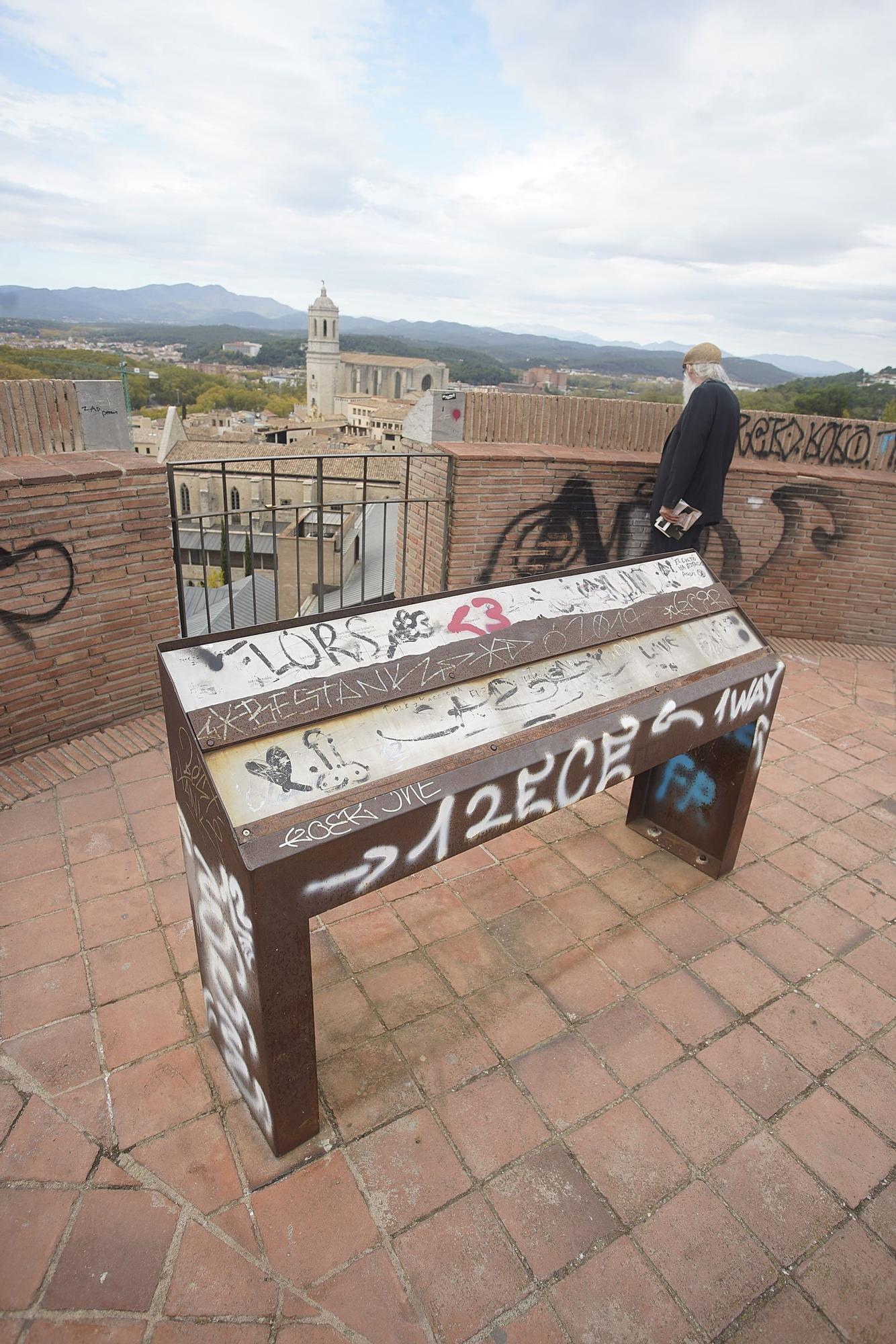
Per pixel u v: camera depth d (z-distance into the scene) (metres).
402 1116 2.10
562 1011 2.48
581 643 2.37
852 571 5.60
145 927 2.72
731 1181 1.98
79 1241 1.76
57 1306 1.64
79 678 3.86
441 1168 1.97
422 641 2.06
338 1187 1.91
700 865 3.20
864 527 5.46
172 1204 1.85
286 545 22.16
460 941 2.77
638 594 2.68
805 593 5.69
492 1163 1.99
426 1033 2.38
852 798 3.81
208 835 1.70
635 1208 1.90
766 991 2.60
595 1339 1.64
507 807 2.00
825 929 2.92
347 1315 1.65
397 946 2.73
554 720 2.13
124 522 3.79
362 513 4.94
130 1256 1.74
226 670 1.74
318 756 1.73
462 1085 2.21
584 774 2.18
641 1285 1.74
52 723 3.81
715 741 2.97
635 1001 2.53
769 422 5.54
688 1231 1.86
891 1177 2.02
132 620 4.00
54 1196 1.85
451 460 4.98
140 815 3.35
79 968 2.53
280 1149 1.96
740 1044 2.39
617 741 2.24
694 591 2.86
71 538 3.59
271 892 1.55
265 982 1.65
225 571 4.30
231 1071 2.16
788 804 3.73
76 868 3.00
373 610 2.04
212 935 1.94
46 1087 2.12
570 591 2.51
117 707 4.09
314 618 1.93
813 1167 2.03
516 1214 1.87
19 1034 2.28
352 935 2.78
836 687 5.10
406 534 6.09
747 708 2.72
